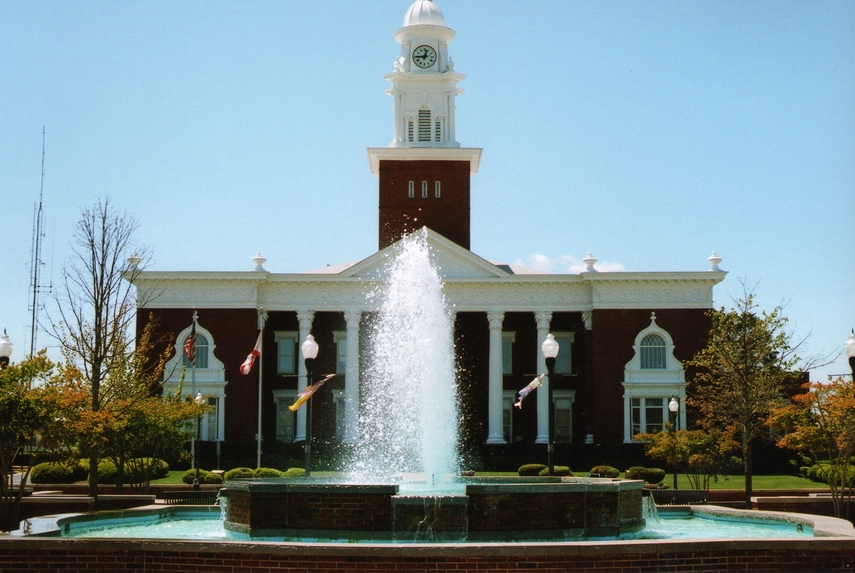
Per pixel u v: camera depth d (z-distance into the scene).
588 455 69.62
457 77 84.38
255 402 73.50
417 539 21.84
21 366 30.89
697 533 25.42
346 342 75.44
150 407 44.34
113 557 19.06
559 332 79.19
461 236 81.56
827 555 18.78
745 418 45.09
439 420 40.81
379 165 82.19
